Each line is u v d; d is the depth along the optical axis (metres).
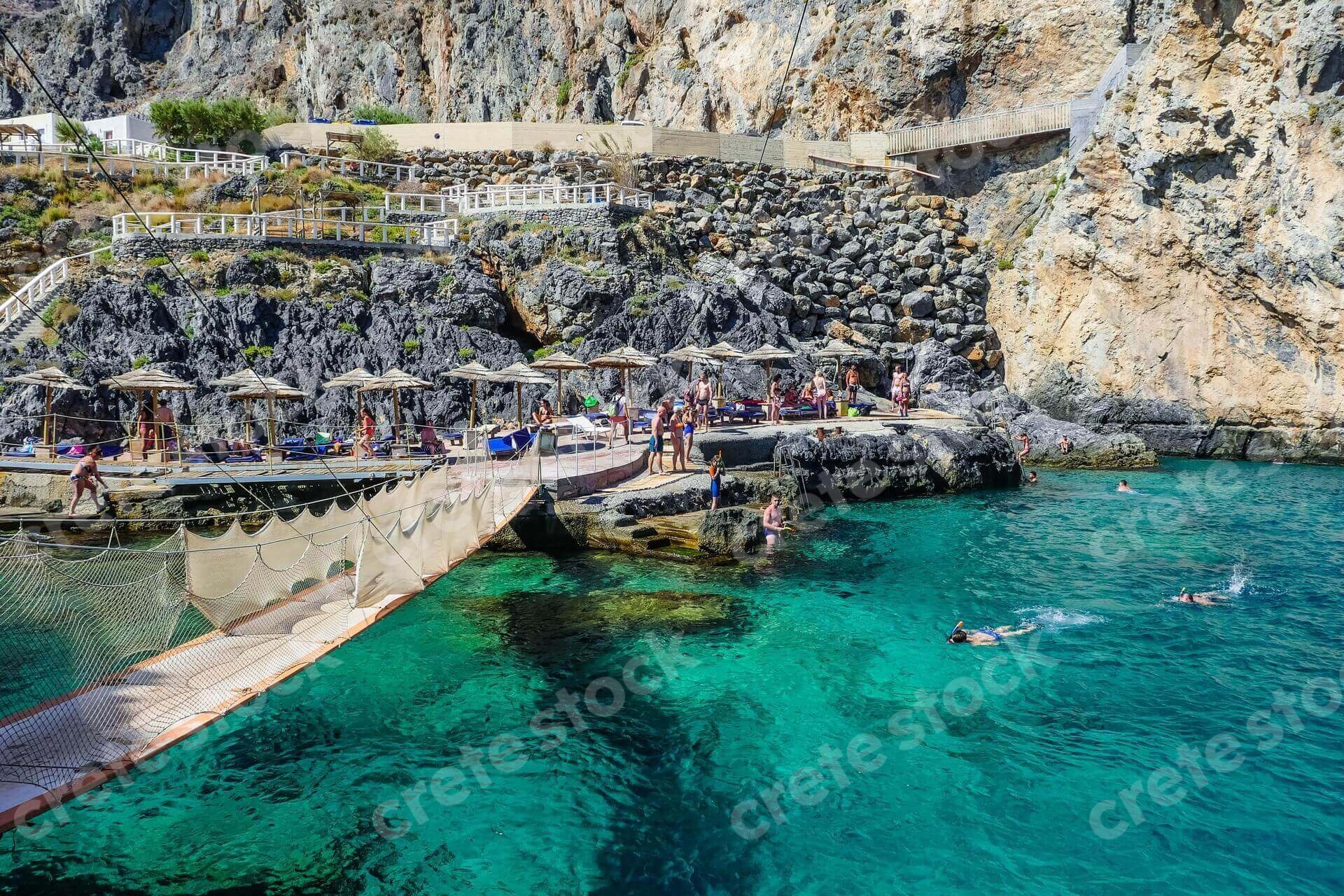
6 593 11.84
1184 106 36.69
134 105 86.38
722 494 24.14
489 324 35.53
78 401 27.38
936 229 46.53
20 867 9.62
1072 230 41.88
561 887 9.37
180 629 14.64
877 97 52.16
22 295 30.70
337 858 9.82
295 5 84.69
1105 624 16.67
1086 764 11.63
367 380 25.86
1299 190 34.19
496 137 50.16
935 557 21.25
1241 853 9.73
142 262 33.53
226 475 22.41
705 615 17.02
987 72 49.81
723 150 50.09
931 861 9.72
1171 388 39.69
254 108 52.06
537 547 21.64
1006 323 44.75
